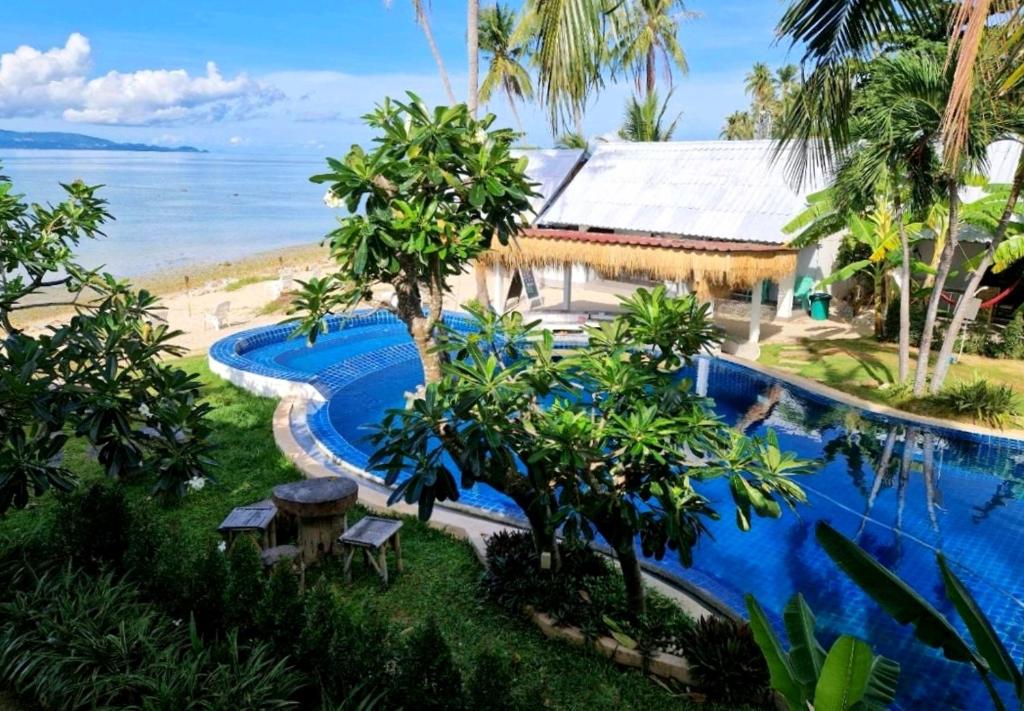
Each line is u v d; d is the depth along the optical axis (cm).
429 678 485
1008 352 1638
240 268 3725
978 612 389
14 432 516
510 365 628
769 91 5697
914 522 1007
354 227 589
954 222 1255
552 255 1903
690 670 604
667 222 2120
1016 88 978
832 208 1534
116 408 528
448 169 611
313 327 661
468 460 559
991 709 641
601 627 658
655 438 571
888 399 1379
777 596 823
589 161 2506
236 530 760
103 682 499
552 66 1141
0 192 677
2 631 558
